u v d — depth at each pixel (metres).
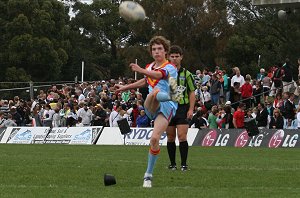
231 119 33.34
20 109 41.47
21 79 76.50
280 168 17.48
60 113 39.31
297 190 12.25
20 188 12.27
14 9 80.50
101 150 27.25
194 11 81.50
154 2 83.12
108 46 98.19
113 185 12.92
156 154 12.58
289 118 33.06
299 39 75.31
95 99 41.62
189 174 15.35
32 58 78.81
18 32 79.19
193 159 21.28
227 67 78.38
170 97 12.57
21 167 16.98
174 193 11.51
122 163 18.75
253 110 33.22
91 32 95.69
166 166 17.83
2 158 20.86
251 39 79.44
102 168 16.77
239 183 13.63
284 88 37.91
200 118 33.66
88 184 13.20
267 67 75.56
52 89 44.31
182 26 81.56
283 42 79.06
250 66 77.06
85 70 89.06
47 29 81.06
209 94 37.47
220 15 81.06
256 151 26.64
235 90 37.31
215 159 21.33
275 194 11.52
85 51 91.62
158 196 11.06
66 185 12.95
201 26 80.44
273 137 30.83
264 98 38.62
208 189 12.28
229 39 80.00
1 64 79.69
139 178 14.35
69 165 17.77
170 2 81.38
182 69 16.25
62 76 87.38
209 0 83.50
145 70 12.59
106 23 96.44
